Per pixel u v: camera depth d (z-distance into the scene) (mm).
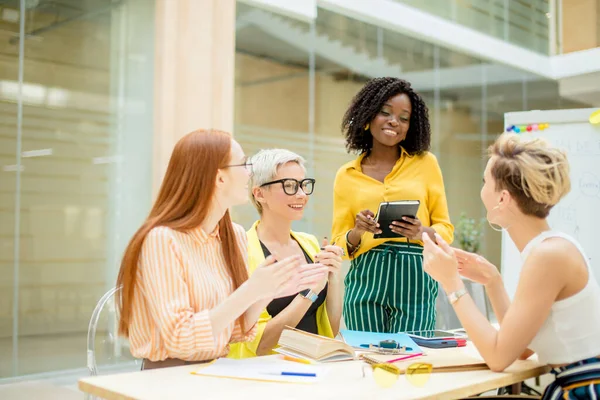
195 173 1767
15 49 4719
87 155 5047
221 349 1771
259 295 1607
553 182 1648
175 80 5285
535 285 1608
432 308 2629
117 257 5207
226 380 1459
